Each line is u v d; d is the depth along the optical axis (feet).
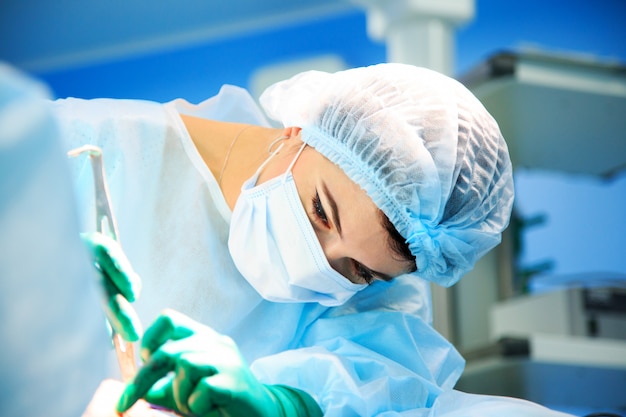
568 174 10.97
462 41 14.10
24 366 2.90
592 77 8.81
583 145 10.03
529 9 13.97
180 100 6.33
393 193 5.29
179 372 4.13
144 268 5.67
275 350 5.96
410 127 5.33
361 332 5.85
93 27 14.79
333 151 5.40
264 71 13.58
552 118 9.32
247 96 6.51
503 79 8.57
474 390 9.74
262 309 6.02
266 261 5.55
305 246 5.44
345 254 5.41
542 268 10.22
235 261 5.69
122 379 4.78
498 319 9.46
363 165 5.32
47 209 2.98
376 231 5.35
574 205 13.23
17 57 15.48
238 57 14.82
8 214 2.88
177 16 14.40
